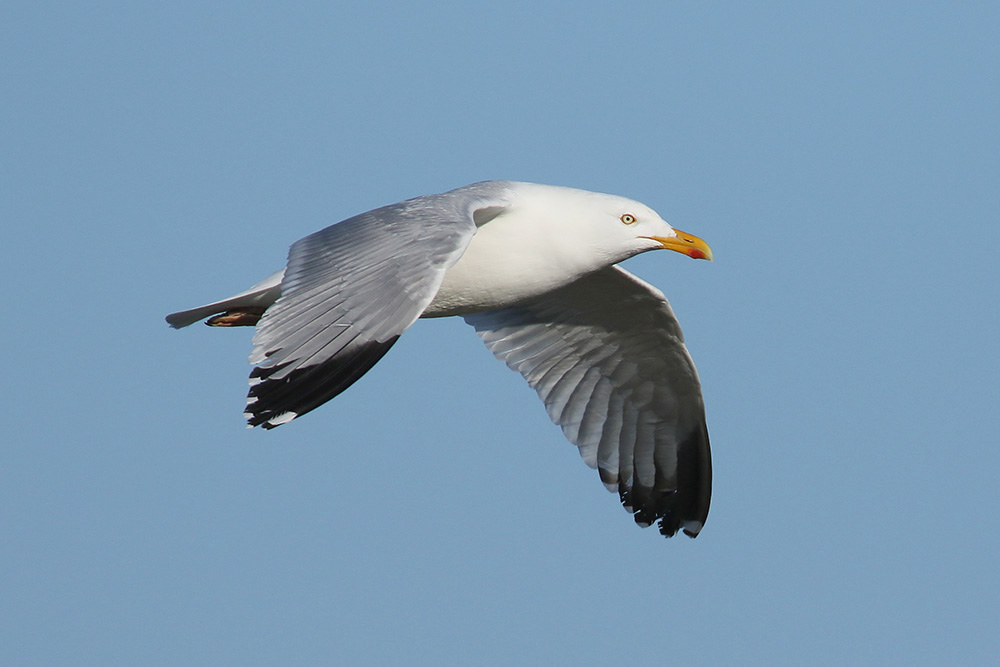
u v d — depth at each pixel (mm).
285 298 10945
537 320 14945
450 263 10938
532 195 13430
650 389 15031
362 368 10523
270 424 10406
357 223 11531
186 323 13008
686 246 13555
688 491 15180
